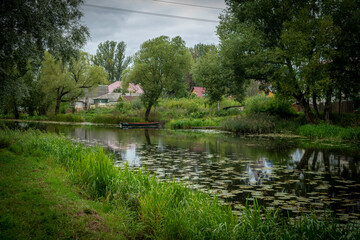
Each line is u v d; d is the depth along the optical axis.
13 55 11.11
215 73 21.30
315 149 11.98
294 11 17.98
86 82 42.22
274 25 18.84
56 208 3.73
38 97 40.47
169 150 11.78
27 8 9.75
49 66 37.88
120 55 81.19
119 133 20.55
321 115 21.09
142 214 3.82
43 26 10.44
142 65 31.03
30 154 8.23
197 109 35.81
